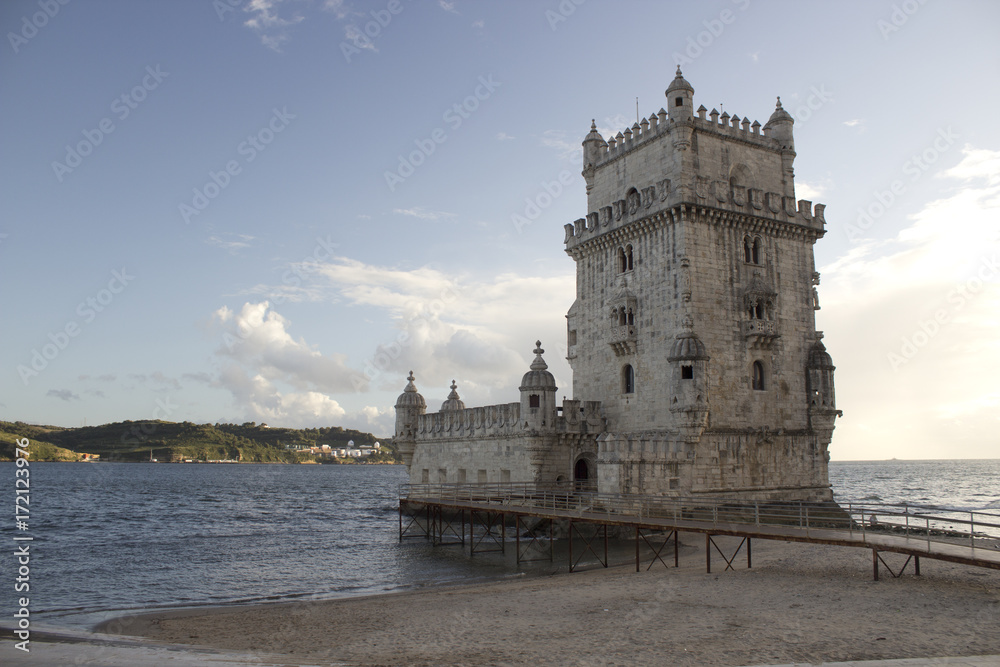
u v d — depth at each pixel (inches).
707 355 1935.3
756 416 2054.6
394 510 4138.8
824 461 2160.4
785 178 2265.0
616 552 1784.0
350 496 5679.1
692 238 2020.2
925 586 1079.6
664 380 2028.8
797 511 2003.0
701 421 1908.2
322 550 2277.3
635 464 1828.2
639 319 2139.5
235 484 7588.6
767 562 1396.4
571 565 1604.3
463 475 2645.2
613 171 2329.0
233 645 960.9
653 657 782.5
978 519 3085.6
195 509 4210.1
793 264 2210.9
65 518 3587.6
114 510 4104.3
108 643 981.2
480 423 2524.6
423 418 2947.8
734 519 1872.5
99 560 2110.0
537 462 2209.6
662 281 2066.9
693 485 1914.4
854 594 1045.2
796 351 2170.3
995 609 922.1
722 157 2130.9
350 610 1198.3
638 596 1140.5
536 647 858.1
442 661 809.5
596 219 2333.9
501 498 2225.6
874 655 751.7
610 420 2242.9
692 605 1043.9
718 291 2039.9
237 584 1688.0
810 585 1132.5
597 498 1828.2
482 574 1708.9
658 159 2135.8
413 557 2068.2
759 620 928.9
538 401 2218.3
